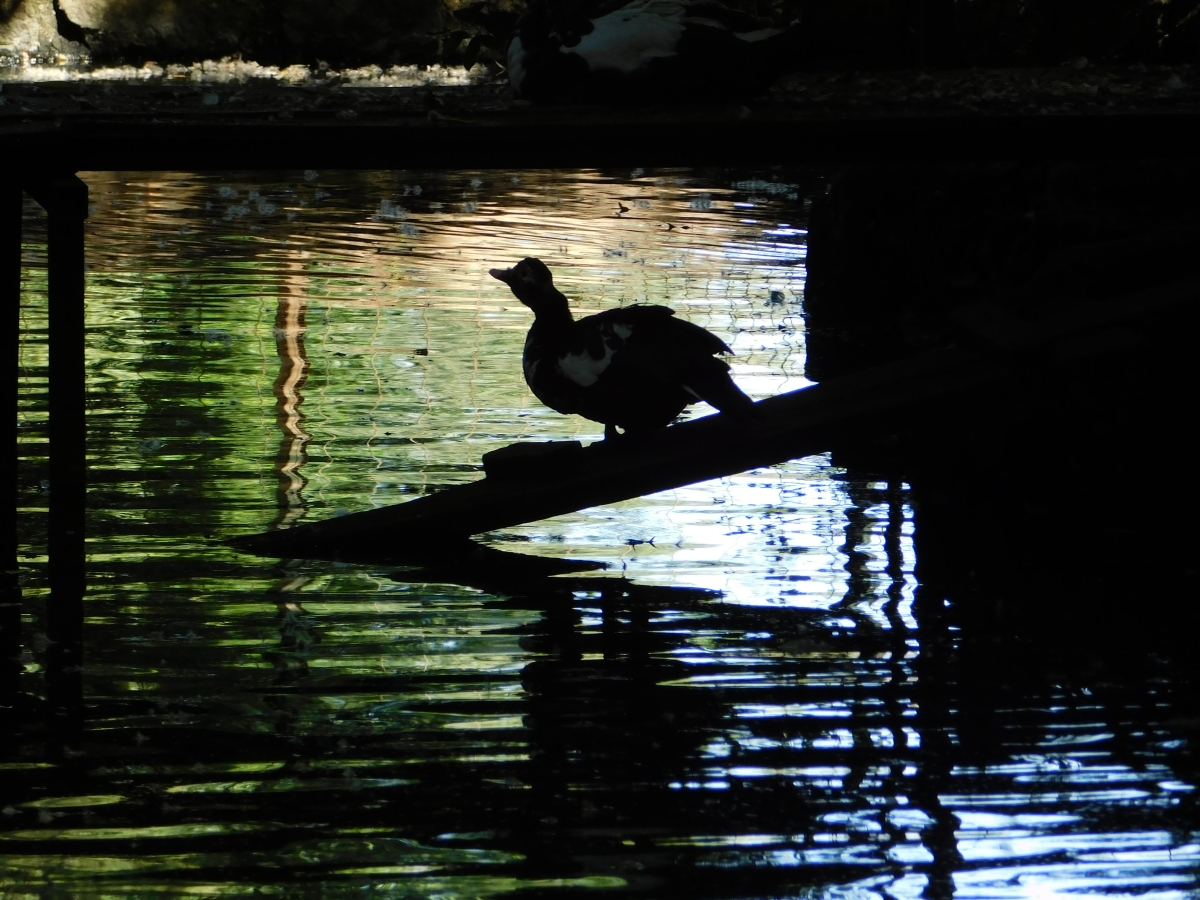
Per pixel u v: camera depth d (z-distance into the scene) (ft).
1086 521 64.75
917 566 58.90
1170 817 39.60
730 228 133.18
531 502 59.06
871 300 98.73
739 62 70.18
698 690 47.01
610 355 56.29
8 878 35.81
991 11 183.42
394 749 42.73
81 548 58.70
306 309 98.73
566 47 70.28
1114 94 73.77
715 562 58.95
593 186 156.35
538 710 45.42
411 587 55.88
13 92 79.15
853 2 158.51
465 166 60.23
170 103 69.56
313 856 37.09
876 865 37.17
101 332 90.99
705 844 37.96
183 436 72.79
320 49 236.22
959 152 61.21
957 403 60.34
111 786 40.34
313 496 64.95
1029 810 39.93
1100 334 61.05
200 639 50.42
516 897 35.53
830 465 72.95
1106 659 49.88
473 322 96.68
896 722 44.98
